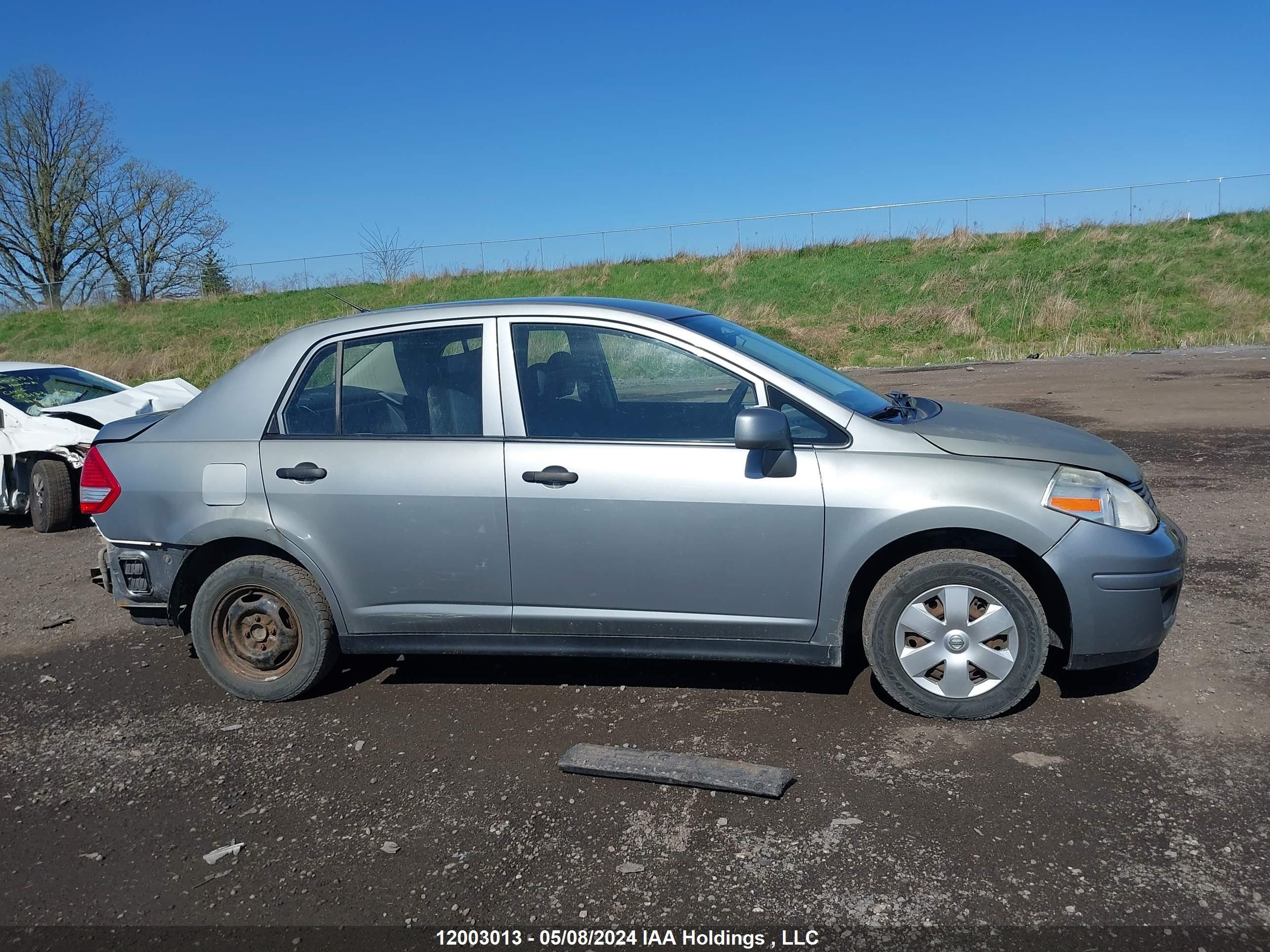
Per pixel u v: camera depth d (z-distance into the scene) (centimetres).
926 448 383
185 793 369
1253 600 506
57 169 4441
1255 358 1602
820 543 383
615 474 397
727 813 330
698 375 404
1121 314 2294
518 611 415
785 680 443
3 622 609
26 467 890
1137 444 963
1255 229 2808
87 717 449
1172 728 372
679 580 397
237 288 3812
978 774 346
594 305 427
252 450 436
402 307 449
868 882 287
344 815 346
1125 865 287
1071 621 375
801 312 2677
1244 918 261
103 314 3659
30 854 331
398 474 417
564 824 330
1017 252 2897
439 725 417
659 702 427
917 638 388
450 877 302
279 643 446
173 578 450
